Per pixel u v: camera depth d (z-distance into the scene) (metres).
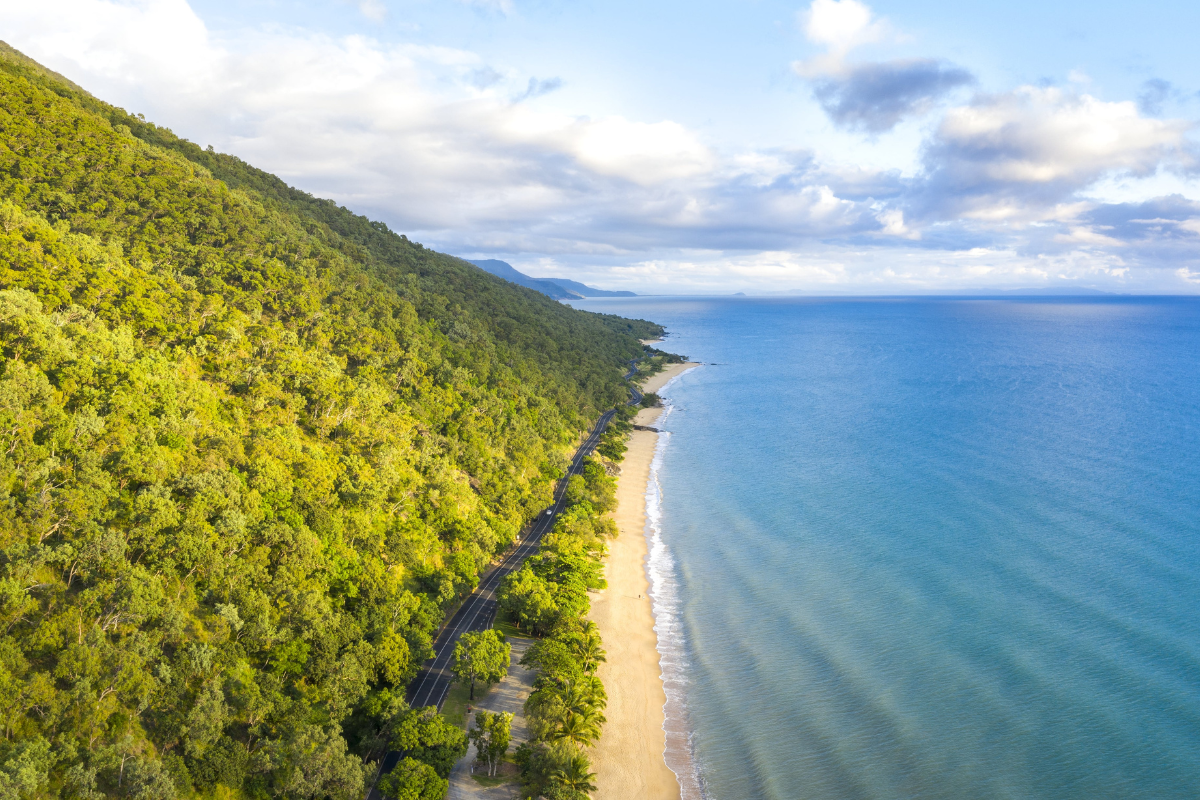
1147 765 70.19
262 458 86.50
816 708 80.44
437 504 110.69
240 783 54.91
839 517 135.88
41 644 51.94
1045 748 72.94
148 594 58.81
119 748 49.34
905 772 70.56
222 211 163.00
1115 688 81.31
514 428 159.88
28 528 59.09
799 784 69.56
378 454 111.00
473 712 74.81
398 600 82.69
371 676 70.56
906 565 113.56
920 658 88.62
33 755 44.91
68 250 104.25
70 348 83.25
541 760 63.38
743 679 86.19
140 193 149.50
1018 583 105.62
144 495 68.12
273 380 111.25
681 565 117.94
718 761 73.06
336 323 147.12
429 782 60.09
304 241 185.75
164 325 105.19
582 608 93.94
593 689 74.75
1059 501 138.50
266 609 67.56
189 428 84.31
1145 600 99.44
